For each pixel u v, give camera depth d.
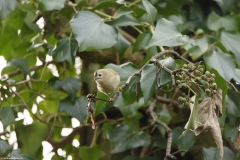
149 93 3.27
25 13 5.41
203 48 4.88
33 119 5.61
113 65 3.58
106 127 5.25
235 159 4.67
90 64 5.85
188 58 5.12
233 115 4.93
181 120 5.27
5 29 5.45
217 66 3.97
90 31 3.80
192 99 3.08
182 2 5.32
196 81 3.11
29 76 4.99
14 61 4.90
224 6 5.56
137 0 5.08
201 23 5.77
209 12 5.87
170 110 5.27
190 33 5.71
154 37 3.40
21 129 5.18
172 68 3.29
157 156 5.29
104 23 3.89
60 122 5.62
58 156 5.44
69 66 5.57
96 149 5.35
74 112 4.68
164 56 3.70
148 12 4.08
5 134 4.68
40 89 5.63
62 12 4.70
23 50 5.46
